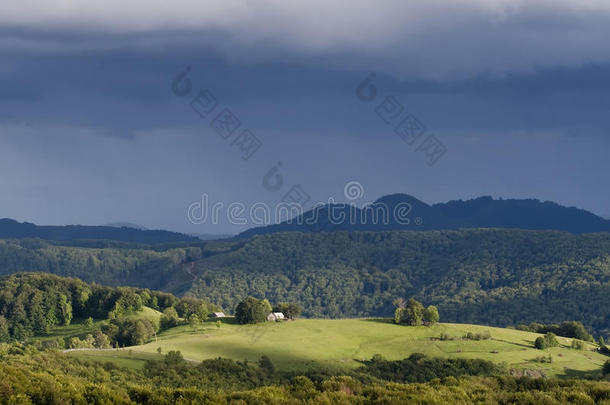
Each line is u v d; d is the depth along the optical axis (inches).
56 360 4928.6
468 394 3378.4
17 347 5305.1
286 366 6387.8
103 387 3329.2
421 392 3316.9
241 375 5477.4
